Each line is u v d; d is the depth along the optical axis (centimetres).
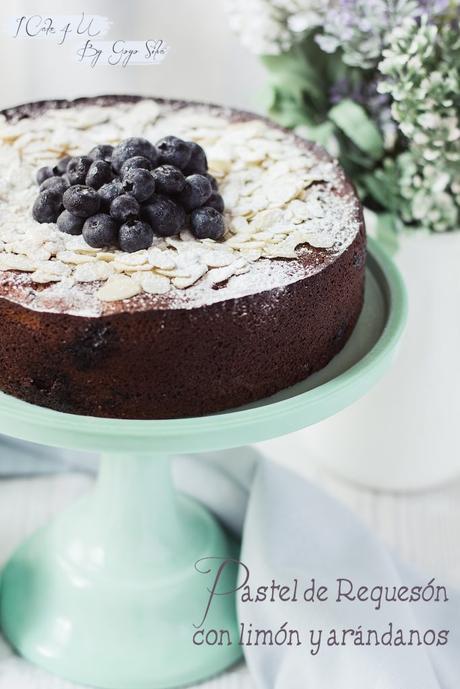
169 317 75
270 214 83
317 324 80
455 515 103
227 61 120
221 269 78
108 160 82
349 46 93
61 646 89
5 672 89
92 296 76
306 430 105
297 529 91
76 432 76
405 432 101
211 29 118
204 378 77
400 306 86
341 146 97
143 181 79
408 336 98
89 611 90
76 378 76
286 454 108
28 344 76
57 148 88
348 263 81
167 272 77
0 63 119
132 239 78
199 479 97
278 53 96
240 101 122
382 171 96
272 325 77
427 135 91
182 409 77
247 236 81
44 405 77
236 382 78
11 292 76
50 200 81
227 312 76
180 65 120
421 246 95
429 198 93
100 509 93
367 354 82
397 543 99
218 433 76
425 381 99
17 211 82
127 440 75
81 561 92
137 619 90
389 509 103
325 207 84
